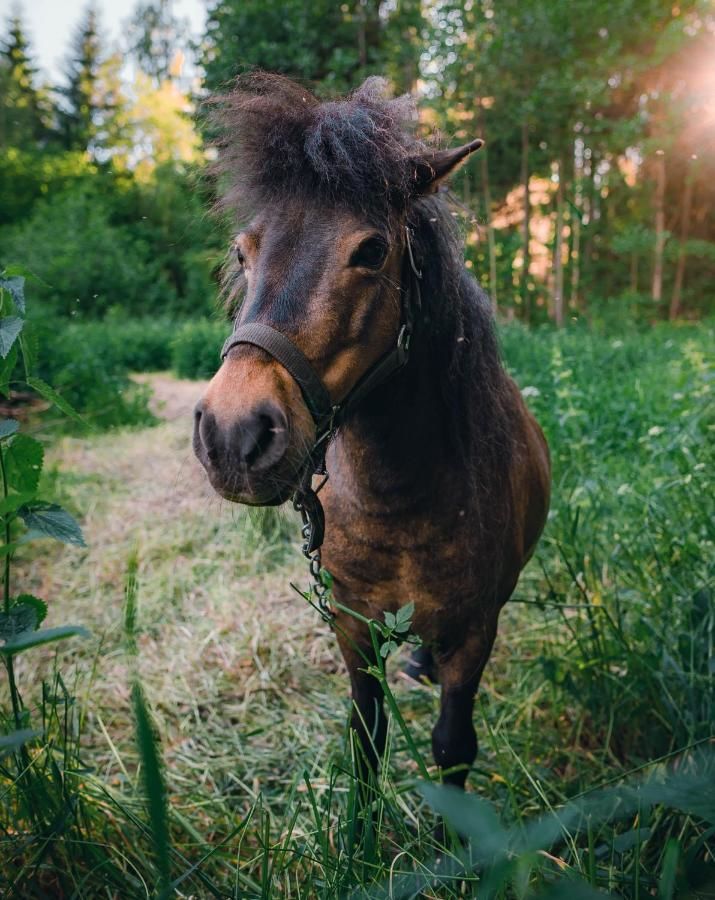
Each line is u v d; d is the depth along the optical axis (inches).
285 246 53.1
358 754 67.5
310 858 57.1
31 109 1496.1
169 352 522.0
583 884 26.7
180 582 138.0
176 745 91.8
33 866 57.5
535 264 666.2
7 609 56.7
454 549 63.9
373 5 600.7
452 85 546.3
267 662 111.3
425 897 57.4
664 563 93.5
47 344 313.7
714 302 729.6
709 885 43.3
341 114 55.3
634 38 544.4
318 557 61.5
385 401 59.8
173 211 1081.4
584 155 613.6
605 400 180.2
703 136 548.7
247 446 48.0
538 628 108.0
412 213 59.2
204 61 616.4
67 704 66.1
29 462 56.7
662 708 79.0
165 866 28.4
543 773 76.5
